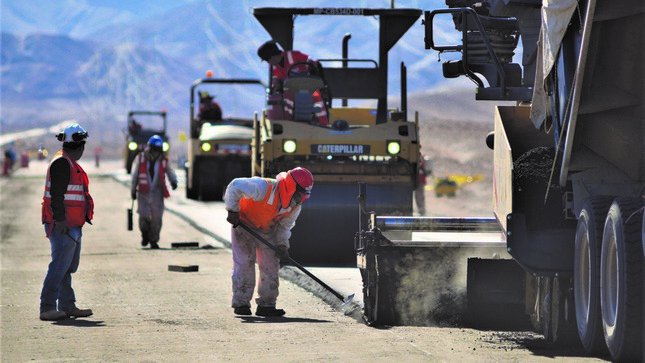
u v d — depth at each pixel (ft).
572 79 63.41
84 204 81.15
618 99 61.98
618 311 56.65
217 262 128.47
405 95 127.75
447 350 63.00
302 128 119.03
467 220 82.07
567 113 64.39
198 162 250.57
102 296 95.04
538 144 71.82
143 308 86.63
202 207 228.84
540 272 65.62
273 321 78.43
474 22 80.28
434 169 517.55
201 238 164.35
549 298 67.00
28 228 194.39
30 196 302.04
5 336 71.10
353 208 118.42
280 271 111.65
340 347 64.49
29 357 62.18
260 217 81.66
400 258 75.46
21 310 85.92
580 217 62.75
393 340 67.26
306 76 121.90
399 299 75.36
